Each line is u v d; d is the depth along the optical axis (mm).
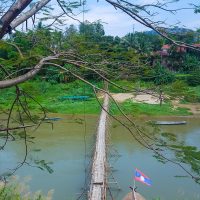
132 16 3385
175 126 30625
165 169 18562
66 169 17906
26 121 5602
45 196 14570
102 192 10703
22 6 3363
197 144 24094
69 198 14648
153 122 4590
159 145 3973
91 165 15234
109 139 21234
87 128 28719
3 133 5289
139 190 15906
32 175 16625
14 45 4191
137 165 19188
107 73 4062
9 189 11195
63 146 22734
